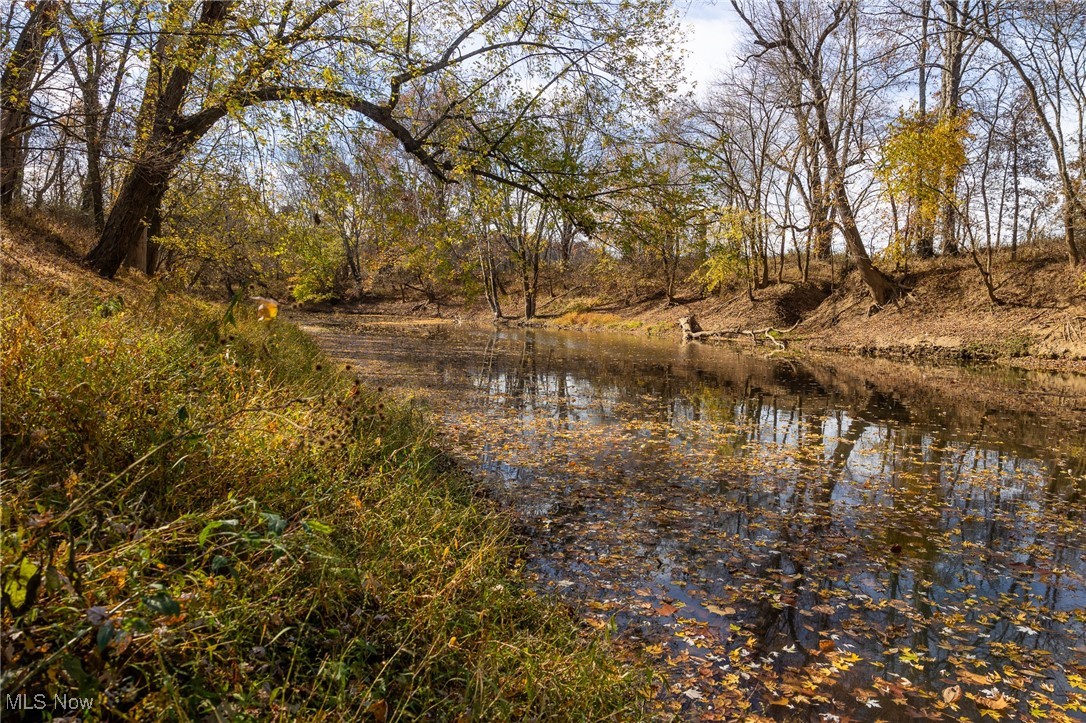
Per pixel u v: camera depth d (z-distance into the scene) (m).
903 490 8.06
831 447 10.20
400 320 43.03
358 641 2.96
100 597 2.31
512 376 17.20
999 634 4.73
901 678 4.13
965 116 22.47
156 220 16.78
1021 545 6.39
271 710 2.38
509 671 3.28
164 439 3.51
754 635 4.56
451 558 4.24
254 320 8.99
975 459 9.62
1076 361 19.84
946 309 25.64
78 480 2.75
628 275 43.28
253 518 3.32
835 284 32.50
